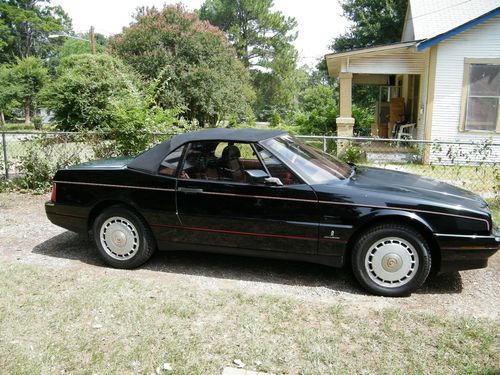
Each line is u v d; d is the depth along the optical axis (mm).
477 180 8281
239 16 43469
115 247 4789
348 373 2896
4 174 8883
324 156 4992
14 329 3461
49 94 16547
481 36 11328
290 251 4328
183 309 3752
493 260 5023
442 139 11992
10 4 57438
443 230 3957
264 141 4461
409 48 12328
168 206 4559
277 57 44625
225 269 4812
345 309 3801
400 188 4297
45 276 4500
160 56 21625
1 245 5578
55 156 8664
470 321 3529
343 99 13008
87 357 3105
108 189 4742
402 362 3012
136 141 8602
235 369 2943
